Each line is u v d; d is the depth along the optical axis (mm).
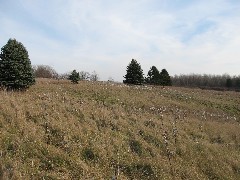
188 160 17703
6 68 26344
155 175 14914
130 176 14398
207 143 20953
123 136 17922
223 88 95875
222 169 17953
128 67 54906
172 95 44406
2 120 15531
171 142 19188
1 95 19656
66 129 16453
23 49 27406
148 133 19219
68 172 13094
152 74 65250
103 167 14352
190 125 25078
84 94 33469
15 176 11539
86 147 15391
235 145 23250
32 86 31531
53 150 14180
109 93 36156
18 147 13586
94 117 19656
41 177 12211
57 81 41719
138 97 37062
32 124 16047
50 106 19625
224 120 33750
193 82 121250
